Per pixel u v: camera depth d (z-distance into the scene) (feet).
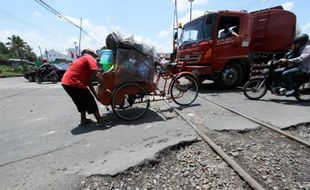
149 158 11.36
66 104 26.99
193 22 31.09
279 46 32.86
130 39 17.66
